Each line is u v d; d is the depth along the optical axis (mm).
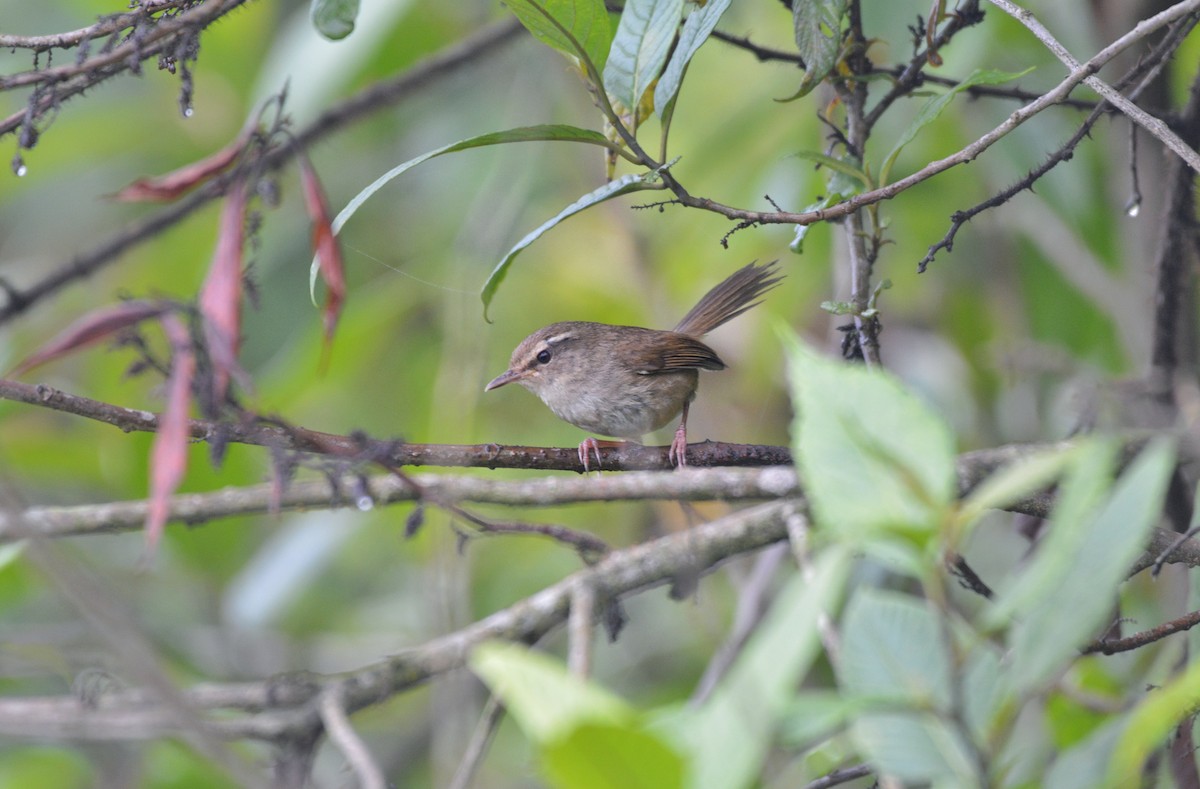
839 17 7488
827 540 4297
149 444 12430
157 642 11602
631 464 8539
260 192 6277
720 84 16000
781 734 3855
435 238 15477
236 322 5184
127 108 15164
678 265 15961
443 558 9938
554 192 16016
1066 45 12352
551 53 13773
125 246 11602
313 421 15492
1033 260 14352
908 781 4625
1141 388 8641
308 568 13180
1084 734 7922
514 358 12477
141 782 10375
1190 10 6691
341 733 6391
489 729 7023
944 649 4164
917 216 14398
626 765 3455
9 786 10914
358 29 12266
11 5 15047
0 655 7801
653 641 14258
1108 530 3916
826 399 4055
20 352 14227
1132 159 8812
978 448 13711
